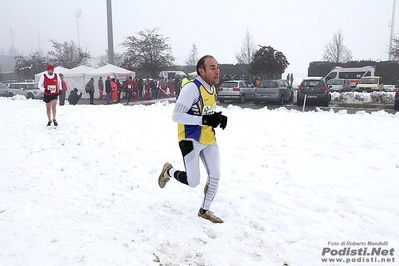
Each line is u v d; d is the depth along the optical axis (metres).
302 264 3.04
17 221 3.66
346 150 6.01
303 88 18.77
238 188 4.72
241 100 22.25
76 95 18.20
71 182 5.06
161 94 28.20
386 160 5.41
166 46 33.06
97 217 3.86
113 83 22.45
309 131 7.45
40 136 8.08
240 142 6.90
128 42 32.84
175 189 4.76
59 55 44.19
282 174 5.14
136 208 4.11
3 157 6.36
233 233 3.56
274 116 9.56
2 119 10.42
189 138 3.55
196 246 3.26
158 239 3.37
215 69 3.50
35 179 5.17
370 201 4.11
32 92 26.14
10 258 2.94
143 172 5.52
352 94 21.86
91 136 7.91
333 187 4.55
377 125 8.01
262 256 3.15
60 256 2.98
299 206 4.14
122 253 3.08
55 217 3.81
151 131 8.09
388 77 40.31
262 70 31.69
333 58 47.25
